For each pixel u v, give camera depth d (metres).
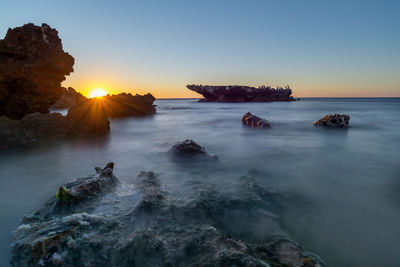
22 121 10.82
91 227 3.27
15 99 11.65
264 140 12.30
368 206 4.59
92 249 2.88
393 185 5.73
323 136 13.47
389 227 3.85
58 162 7.84
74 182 4.86
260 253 2.98
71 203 4.00
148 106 35.59
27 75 11.59
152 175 5.88
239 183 5.56
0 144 9.23
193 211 3.87
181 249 2.86
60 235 3.01
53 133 11.61
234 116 30.66
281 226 3.80
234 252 2.77
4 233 3.53
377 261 3.10
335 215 4.22
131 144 11.21
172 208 3.91
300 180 6.04
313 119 23.88
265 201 4.61
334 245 3.39
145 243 2.91
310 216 4.17
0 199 4.92
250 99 104.75
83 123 13.41
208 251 2.83
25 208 4.48
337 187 5.57
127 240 2.99
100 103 15.27
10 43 11.24
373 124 19.06
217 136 13.81
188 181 5.71
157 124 21.17
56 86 13.30
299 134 14.25
